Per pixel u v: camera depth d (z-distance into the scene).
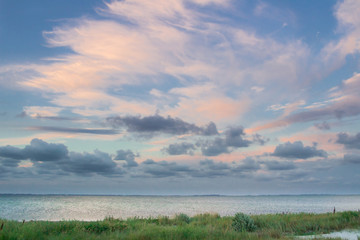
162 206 105.88
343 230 19.73
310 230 20.50
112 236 14.44
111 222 20.09
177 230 15.55
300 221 22.88
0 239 12.34
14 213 61.56
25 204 112.50
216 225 22.41
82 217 53.28
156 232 15.05
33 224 17.34
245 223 20.69
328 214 27.80
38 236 13.73
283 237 15.88
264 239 14.63
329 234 18.19
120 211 72.56
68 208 88.12
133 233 14.96
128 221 23.98
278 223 21.80
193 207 97.19
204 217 30.34
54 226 17.06
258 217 25.47
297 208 87.94
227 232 16.27
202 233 15.15
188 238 14.25
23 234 13.20
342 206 102.94
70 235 14.54
